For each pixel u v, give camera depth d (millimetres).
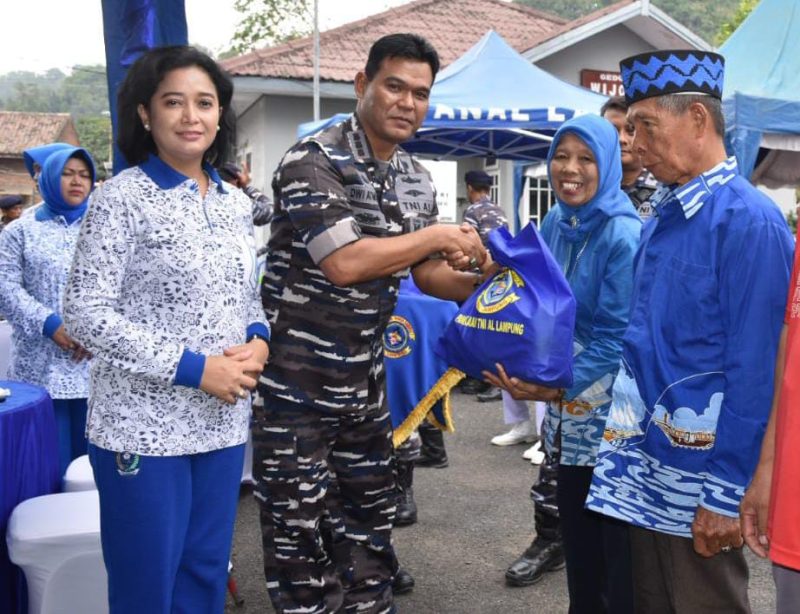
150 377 2070
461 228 2447
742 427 1778
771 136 7027
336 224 2330
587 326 2678
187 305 2148
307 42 13930
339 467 2717
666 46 13836
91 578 2650
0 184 33625
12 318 3676
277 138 13000
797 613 1680
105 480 2148
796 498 1580
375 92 2410
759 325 1772
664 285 1940
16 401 2992
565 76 13648
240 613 3326
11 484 2826
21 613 2877
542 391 2377
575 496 2631
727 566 1963
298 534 2580
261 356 2289
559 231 2832
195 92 2150
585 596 2637
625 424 2008
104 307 2043
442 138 8094
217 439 2230
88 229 2076
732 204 1854
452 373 4039
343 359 2525
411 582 3547
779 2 8039
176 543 2189
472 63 7750
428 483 5055
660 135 1938
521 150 8289
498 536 4188
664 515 1955
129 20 2820
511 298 2363
